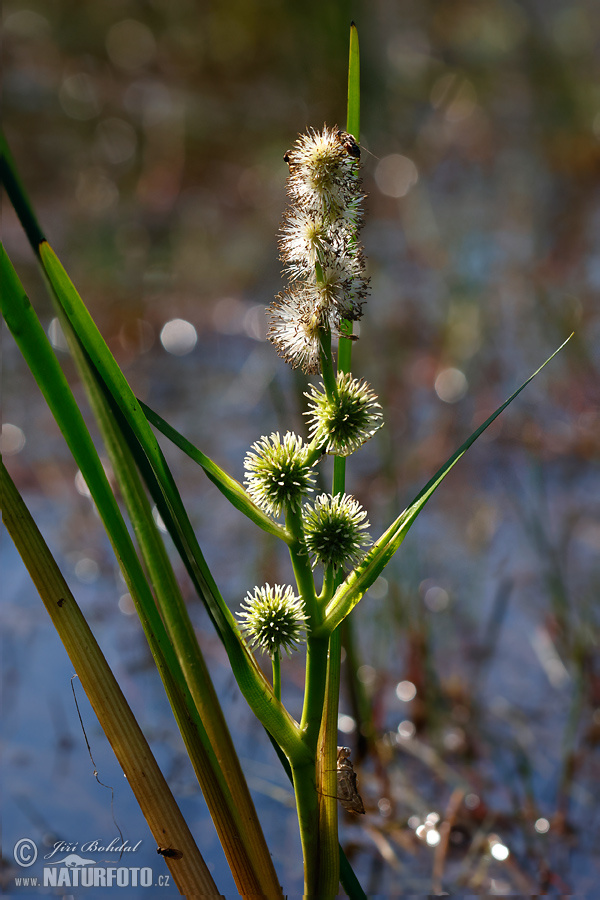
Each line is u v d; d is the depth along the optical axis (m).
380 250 8.76
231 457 5.65
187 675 1.95
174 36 10.80
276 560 4.79
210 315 7.59
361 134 9.92
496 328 6.95
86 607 4.40
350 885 2.19
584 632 3.78
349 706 3.74
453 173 10.30
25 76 10.39
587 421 5.77
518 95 11.25
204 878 2.04
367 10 10.58
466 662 4.03
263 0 10.34
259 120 10.05
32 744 3.45
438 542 4.91
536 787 3.34
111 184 9.59
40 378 1.78
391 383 6.39
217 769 2.01
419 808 3.27
